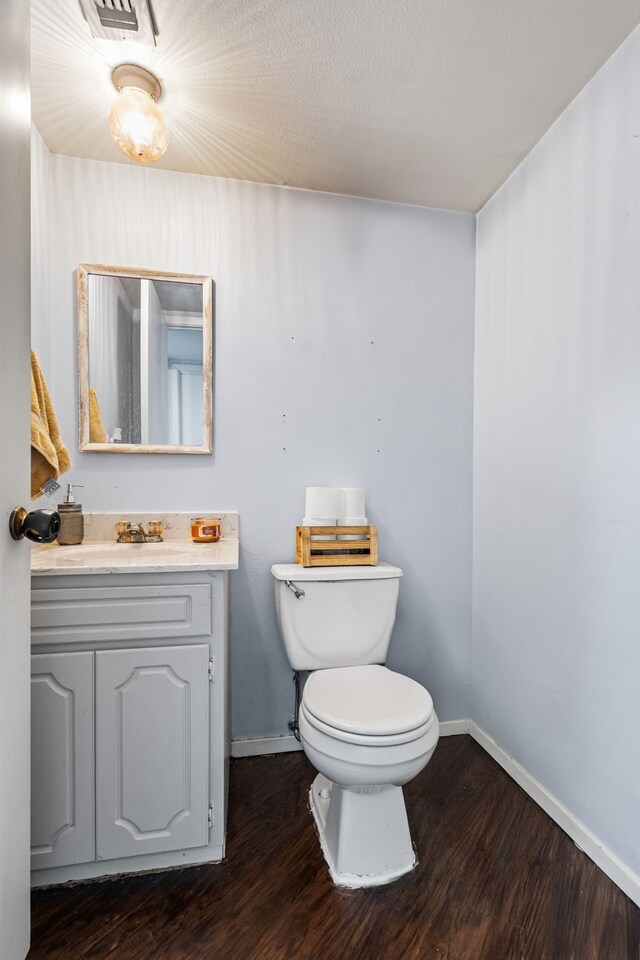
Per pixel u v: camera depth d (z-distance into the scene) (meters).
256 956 1.01
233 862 1.26
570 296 1.41
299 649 1.55
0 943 0.79
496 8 1.11
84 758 1.16
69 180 1.62
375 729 1.11
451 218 1.94
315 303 1.82
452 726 1.95
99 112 1.42
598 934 1.07
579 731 1.36
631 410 1.20
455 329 1.95
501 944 1.04
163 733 1.20
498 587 1.78
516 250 1.68
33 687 1.14
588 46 1.21
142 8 1.09
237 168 1.68
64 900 1.13
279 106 1.40
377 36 1.18
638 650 1.17
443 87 1.33
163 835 1.21
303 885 1.19
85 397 1.63
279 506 1.79
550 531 1.50
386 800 1.25
